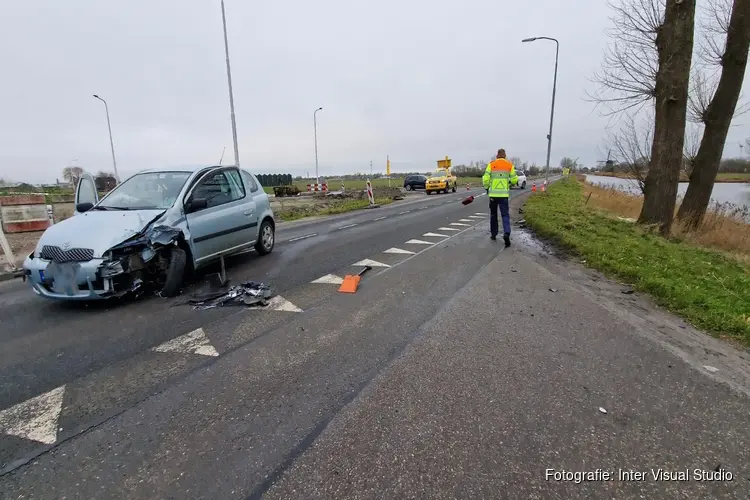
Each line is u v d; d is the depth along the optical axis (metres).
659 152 10.28
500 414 2.62
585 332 3.96
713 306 4.54
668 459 2.22
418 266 6.77
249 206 7.35
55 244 4.71
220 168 7.02
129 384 3.09
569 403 2.74
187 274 5.88
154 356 3.55
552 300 4.94
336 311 4.61
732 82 10.43
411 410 2.67
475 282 5.75
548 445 2.32
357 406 2.72
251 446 2.35
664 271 6.01
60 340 3.95
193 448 2.34
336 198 28.86
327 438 2.40
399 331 3.99
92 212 5.51
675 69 9.66
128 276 4.91
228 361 3.42
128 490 2.03
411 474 2.10
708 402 2.77
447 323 4.19
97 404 2.82
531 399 2.79
